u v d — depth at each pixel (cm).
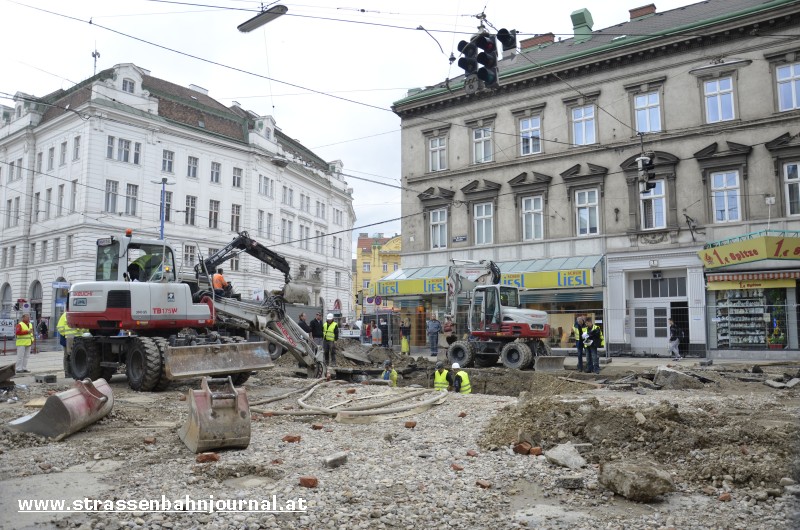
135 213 4609
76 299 1295
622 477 555
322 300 6381
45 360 2427
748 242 2230
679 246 2512
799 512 422
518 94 2978
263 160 5541
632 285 2661
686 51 2558
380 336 3055
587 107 2806
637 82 2659
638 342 2609
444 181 3180
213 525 474
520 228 2938
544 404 848
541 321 2086
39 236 4784
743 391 1354
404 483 593
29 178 4981
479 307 2142
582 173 2770
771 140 2358
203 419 699
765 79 2397
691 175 2525
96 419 857
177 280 1405
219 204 5175
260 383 1421
